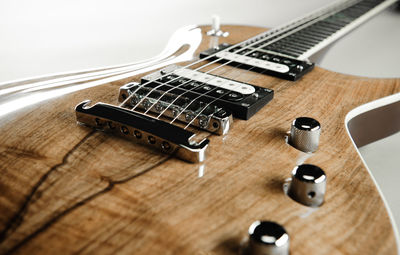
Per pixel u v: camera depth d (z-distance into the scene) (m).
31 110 0.40
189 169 0.34
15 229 0.28
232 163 0.35
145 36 0.93
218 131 0.38
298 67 0.50
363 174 0.34
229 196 0.32
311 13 0.78
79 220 0.29
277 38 0.60
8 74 0.72
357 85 0.49
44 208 0.30
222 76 0.48
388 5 0.87
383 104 0.47
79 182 0.32
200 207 0.31
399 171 0.60
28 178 0.32
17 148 0.35
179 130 0.36
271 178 0.33
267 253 0.27
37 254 0.27
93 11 0.96
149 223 0.29
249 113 0.40
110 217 0.29
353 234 0.29
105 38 0.90
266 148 0.37
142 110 0.41
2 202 0.30
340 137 0.39
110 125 0.37
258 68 0.50
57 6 0.89
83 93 0.44
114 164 0.34
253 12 1.15
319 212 0.31
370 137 0.50
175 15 1.04
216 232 0.29
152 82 0.43
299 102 0.44
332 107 0.44
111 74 0.48
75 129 0.38
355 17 0.75
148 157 0.35
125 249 0.28
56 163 0.34
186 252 0.28
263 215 0.30
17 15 0.84
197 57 0.54
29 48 0.81
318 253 0.28
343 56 1.01
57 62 0.78
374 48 1.06
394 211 0.52
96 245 0.28
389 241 0.29
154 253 0.27
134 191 0.31
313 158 0.36
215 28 0.66
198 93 0.42
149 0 1.04
